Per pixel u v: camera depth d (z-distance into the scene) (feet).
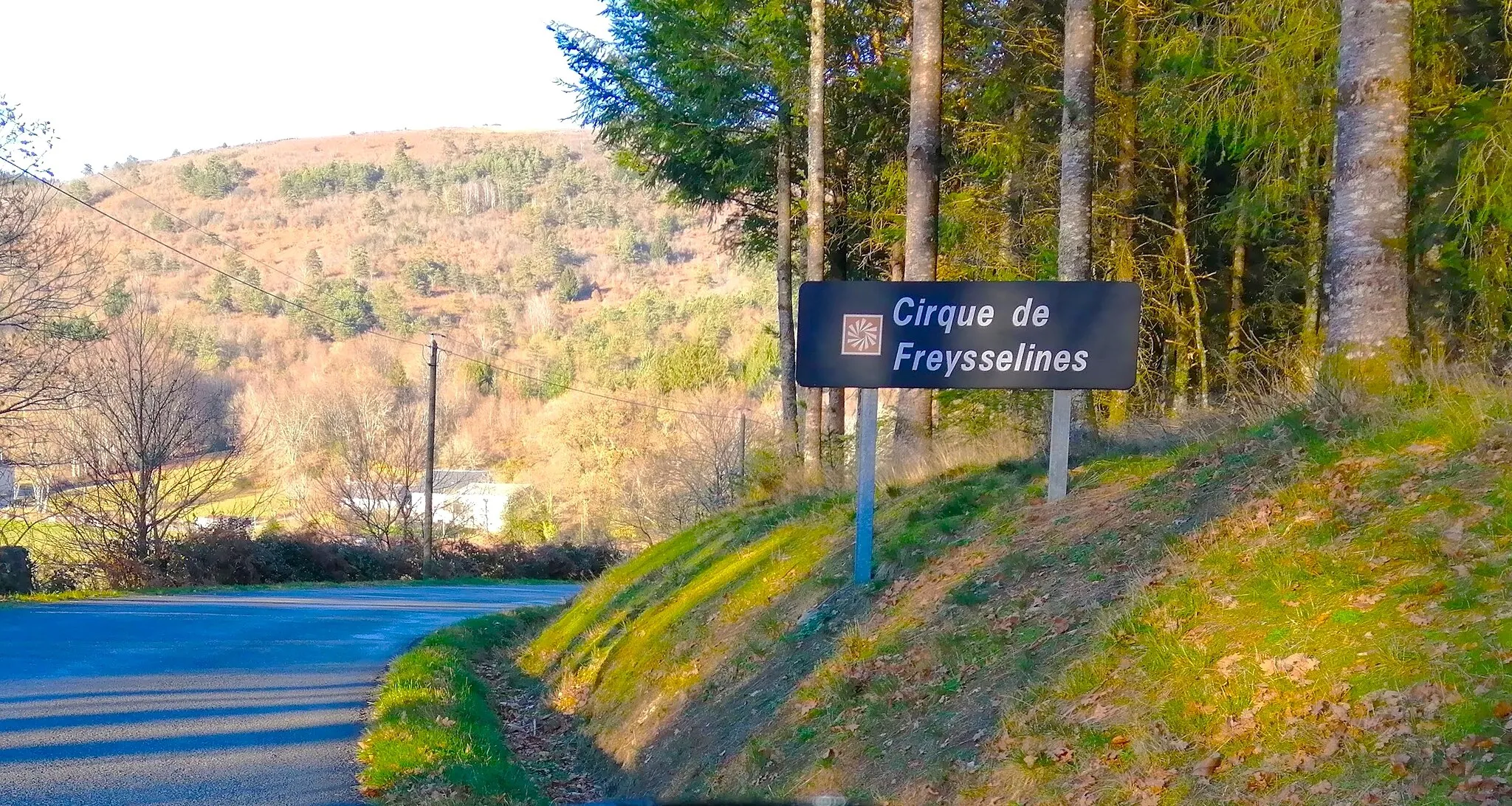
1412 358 28.22
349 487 155.02
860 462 30.53
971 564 27.48
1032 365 30.27
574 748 32.40
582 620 47.37
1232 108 46.93
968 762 18.34
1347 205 27.61
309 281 387.55
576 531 219.82
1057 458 30.55
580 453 239.09
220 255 467.52
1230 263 68.23
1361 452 24.02
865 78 63.52
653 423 235.40
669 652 33.50
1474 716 14.17
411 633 56.95
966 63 61.62
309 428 195.52
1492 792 12.61
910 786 18.69
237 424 175.83
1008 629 22.81
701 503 146.51
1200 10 47.91
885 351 30.94
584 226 531.91
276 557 109.29
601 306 421.59
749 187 78.33
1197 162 56.80
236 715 31.45
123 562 94.63
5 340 85.10
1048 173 58.90
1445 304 45.09
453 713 32.48
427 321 380.58
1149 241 61.82
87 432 101.04
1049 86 58.13
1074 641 20.79
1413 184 41.83
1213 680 17.30
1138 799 15.33
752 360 116.26
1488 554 17.93
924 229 46.34
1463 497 20.11
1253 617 18.76
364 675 40.83
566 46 68.64
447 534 150.71
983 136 58.90
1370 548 19.62
